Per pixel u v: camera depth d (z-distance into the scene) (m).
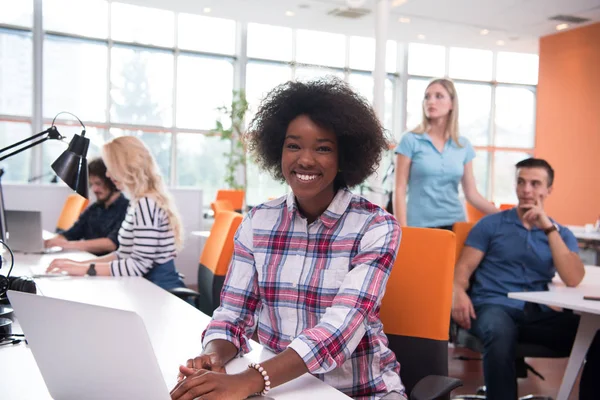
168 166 10.34
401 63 11.32
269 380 1.02
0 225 2.44
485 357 2.30
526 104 11.98
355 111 1.27
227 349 1.23
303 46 10.85
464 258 2.61
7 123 9.20
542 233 2.53
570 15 8.91
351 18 9.52
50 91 9.40
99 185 3.44
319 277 1.25
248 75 10.60
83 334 0.85
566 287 2.44
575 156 9.45
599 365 2.35
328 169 1.24
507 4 8.50
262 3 8.93
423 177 3.15
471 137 11.87
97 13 9.56
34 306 0.88
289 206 1.32
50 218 5.71
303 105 1.25
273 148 1.38
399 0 8.45
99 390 0.90
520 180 2.54
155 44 10.00
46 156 9.41
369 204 1.30
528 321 2.42
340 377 1.23
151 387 0.84
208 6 9.20
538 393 3.10
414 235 1.60
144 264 2.42
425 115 3.15
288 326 1.27
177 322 1.58
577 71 9.48
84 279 2.26
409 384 1.54
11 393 1.04
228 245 2.49
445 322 1.53
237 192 8.39
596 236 5.27
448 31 10.10
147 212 2.44
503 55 11.77
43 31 9.27
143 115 10.06
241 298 1.32
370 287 1.18
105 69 9.73
